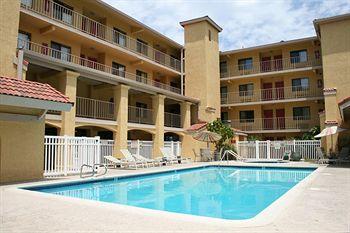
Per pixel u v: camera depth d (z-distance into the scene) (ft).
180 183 47.01
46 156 42.09
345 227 16.03
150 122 85.97
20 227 16.33
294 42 112.47
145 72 101.24
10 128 35.94
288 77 117.60
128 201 32.42
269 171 62.59
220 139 86.89
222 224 16.57
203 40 104.99
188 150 90.58
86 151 47.19
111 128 66.54
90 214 19.13
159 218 18.02
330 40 88.02
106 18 85.40
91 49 82.89
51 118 53.78
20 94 32.07
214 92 107.45
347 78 84.33
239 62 126.31
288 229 15.64
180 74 108.99
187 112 94.22
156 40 106.11
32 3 66.59
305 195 26.07
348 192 27.66
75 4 76.95
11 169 35.78
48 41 70.59
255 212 27.17
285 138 116.06
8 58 43.68
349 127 75.66
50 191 34.86
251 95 122.11
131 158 60.44
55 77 59.11
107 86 70.64
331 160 66.54
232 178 53.31
